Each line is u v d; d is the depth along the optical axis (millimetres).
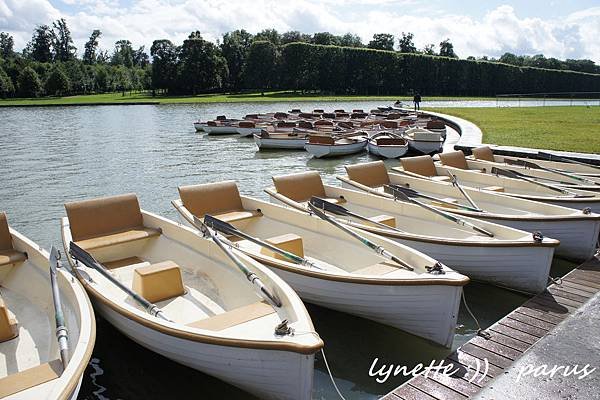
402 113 34375
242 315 4695
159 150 21281
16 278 6219
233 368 4355
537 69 70250
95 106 55438
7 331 5062
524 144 17844
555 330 5484
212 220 6758
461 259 6738
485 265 6672
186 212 7734
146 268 5785
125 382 5199
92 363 5465
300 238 6754
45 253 5852
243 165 17859
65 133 27953
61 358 3881
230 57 75938
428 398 4434
